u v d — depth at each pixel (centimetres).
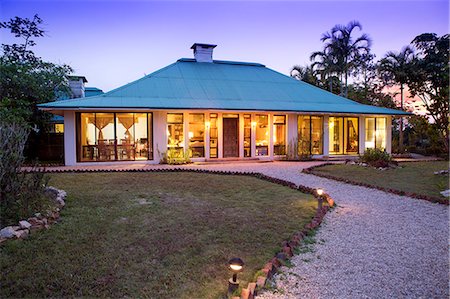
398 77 2394
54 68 1669
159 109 1395
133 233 454
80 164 1378
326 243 435
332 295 299
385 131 1884
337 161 1619
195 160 1532
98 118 1421
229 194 741
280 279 329
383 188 813
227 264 362
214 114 1584
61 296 291
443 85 2184
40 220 473
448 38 2250
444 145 1900
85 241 419
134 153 1466
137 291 301
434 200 679
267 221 527
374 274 342
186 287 310
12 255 369
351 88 3111
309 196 726
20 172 520
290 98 1842
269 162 1573
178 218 532
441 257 388
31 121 1552
